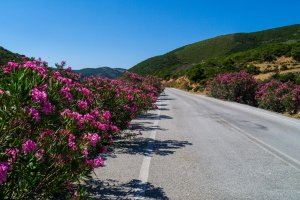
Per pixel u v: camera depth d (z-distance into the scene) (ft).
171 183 18.72
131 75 117.91
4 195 11.94
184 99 102.01
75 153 14.82
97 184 18.37
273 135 35.35
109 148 27.73
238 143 30.63
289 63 205.26
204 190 17.66
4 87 12.80
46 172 13.62
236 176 20.18
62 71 37.63
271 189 17.93
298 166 22.65
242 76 101.14
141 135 34.76
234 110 64.64
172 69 454.81
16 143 12.16
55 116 14.49
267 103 76.48
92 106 28.30
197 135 34.99
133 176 19.92
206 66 281.95
